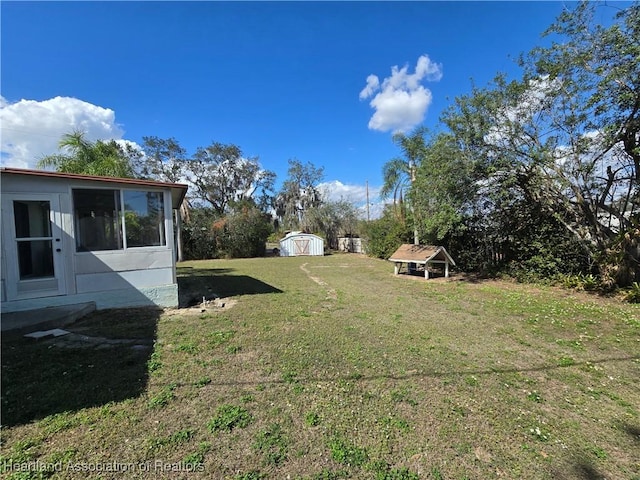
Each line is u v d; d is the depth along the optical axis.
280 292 8.24
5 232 5.09
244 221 22.48
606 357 3.87
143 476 1.90
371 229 19.41
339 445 2.21
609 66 6.52
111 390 2.91
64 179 5.52
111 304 6.00
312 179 33.06
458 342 4.39
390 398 2.88
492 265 10.48
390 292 8.23
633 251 7.17
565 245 8.53
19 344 4.14
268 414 2.59
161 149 28.91
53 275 5.48
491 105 8.20
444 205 9.35
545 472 2.00
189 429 2.36
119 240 6.05
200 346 4.11
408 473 1.97
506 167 8.38
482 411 2.68
